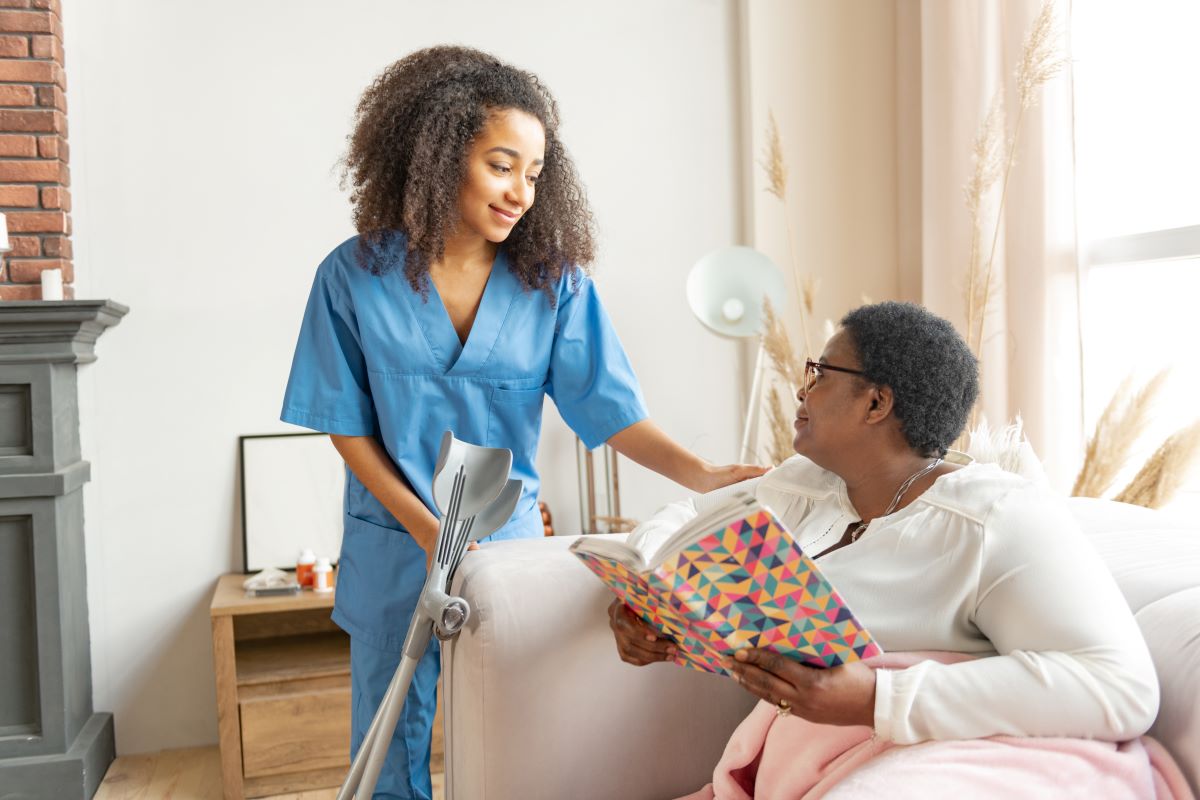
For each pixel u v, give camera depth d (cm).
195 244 307
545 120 170
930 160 314
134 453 305
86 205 300
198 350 308
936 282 313
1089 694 102
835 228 343
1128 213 266
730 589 96
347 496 178
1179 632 113
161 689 308
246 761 273
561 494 334
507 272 175
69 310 259
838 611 95
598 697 137
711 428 346
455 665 142
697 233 343
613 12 335
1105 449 231
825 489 131
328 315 170
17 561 265
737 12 343
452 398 171
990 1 288
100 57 299
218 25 307
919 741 105
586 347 182
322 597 279
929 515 114
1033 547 108
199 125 306
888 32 345
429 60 166
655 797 139
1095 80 272
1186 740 107
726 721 143
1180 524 144
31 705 268
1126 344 269
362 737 172
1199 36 242
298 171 313
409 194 161
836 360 121
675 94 340
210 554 310
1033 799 101
